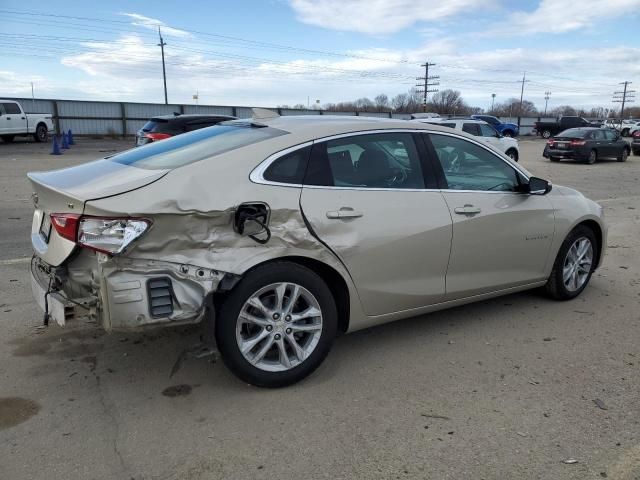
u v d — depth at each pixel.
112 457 2.78
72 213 3.03
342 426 3.08
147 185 3.07
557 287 5.05
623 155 23.62
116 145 29.17
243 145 3.47
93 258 3.08
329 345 3.60
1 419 3.09
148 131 13.51
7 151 23.02
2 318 4.50
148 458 2.78
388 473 2.69
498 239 4.35
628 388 3.55
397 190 3.85
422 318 4.71
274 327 3.39
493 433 3.03
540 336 4.36
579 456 2.84
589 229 5.18
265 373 3.41
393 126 3.98
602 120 67.94
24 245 6.96
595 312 4.91
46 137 29.03
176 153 3.60
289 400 3.35
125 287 2.97
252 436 2.97
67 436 2.95
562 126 49.22
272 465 2.74
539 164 21.91
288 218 3.36
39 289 3.41
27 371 3.65
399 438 2.98
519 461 2.79
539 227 4.65
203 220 3.11
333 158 3.63
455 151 4.25
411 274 3.91
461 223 4.08
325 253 3.50
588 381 3.64
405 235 3.79
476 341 4.25
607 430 3.07
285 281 3.36
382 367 3.80
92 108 36.31
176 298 3.07
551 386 3.57
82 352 3.94
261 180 3.33
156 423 3.08
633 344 4.25
